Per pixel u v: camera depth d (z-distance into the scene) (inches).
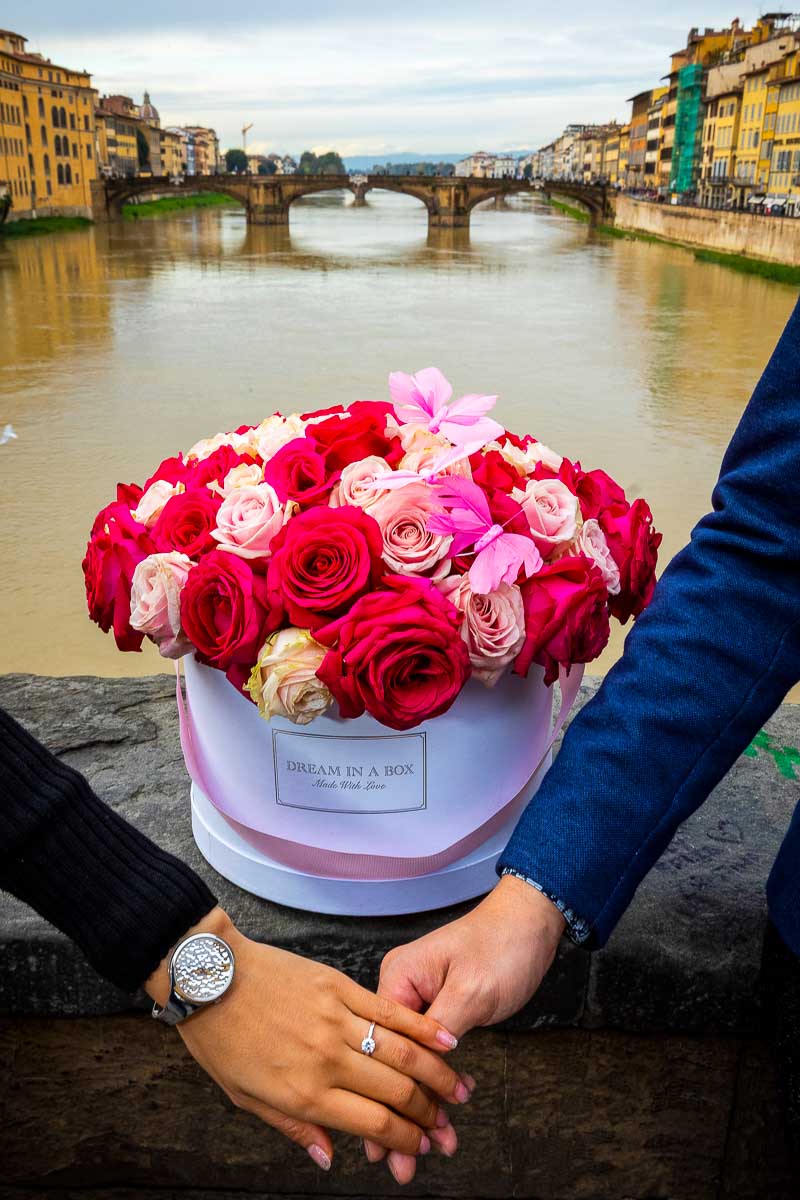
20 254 2337.6
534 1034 53.8
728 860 58.2
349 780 46.9
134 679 79.2
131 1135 57.3
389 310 1457.9
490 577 42.8
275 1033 39.9
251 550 45.5
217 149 7091.5
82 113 3484.3
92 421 818.2
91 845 38.9
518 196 7111.2
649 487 640.4
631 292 1672.0
